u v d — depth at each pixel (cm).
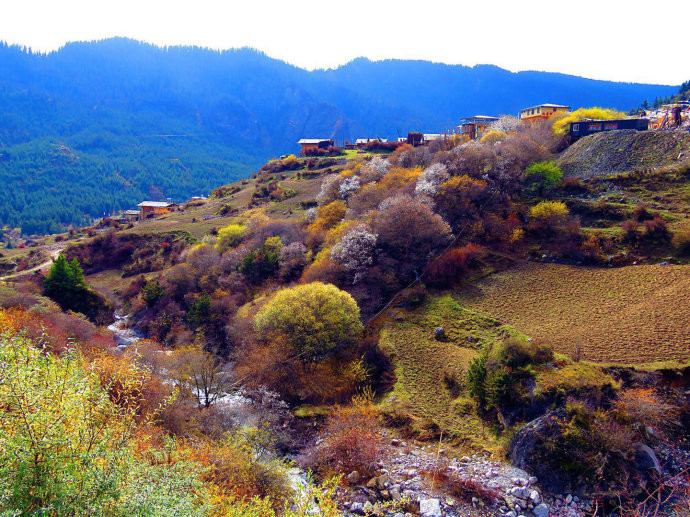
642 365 3584
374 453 3153
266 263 7138
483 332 4650
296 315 4678
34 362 1351
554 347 4038
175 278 7688
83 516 1186
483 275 5662
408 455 3172
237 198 13650
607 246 5619
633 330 4103
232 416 3556
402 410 3744
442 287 5606
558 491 2759
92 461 1290
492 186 7125
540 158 7656
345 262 6103
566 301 4875
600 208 6262
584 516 2594
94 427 1392
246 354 4850
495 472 2906
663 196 6278
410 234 6088
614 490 2666
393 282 5741
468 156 7450
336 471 3038
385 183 8138
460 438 3338
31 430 1207
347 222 7094
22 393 1227
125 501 1262
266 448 3191
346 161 13850
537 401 3228
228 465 2542
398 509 2631
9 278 9175
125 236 10825
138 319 7425
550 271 5512
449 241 6288
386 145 14925
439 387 4059
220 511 1731
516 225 6334
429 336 4822
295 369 4409
